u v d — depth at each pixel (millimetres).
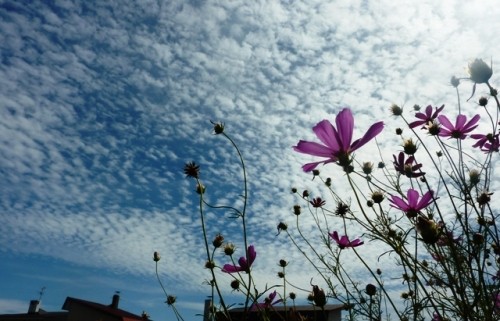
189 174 530
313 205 660
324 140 329
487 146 484
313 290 359
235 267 500
